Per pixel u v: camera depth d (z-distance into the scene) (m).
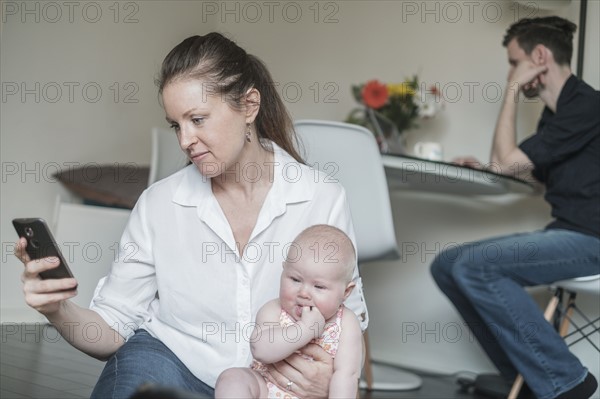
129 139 5.08
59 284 1.38
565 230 2.94
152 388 0.83
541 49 3.14
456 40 4.10
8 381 2.70
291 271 1.53
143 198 1.64
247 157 1.59
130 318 1.61
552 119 3.06
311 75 4.76
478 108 4.00
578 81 3.09
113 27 4.95
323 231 1.55
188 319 1.59
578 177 2.97
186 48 1.51
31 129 4.54
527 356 2.73
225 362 1.57
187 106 1.47
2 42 4.39
